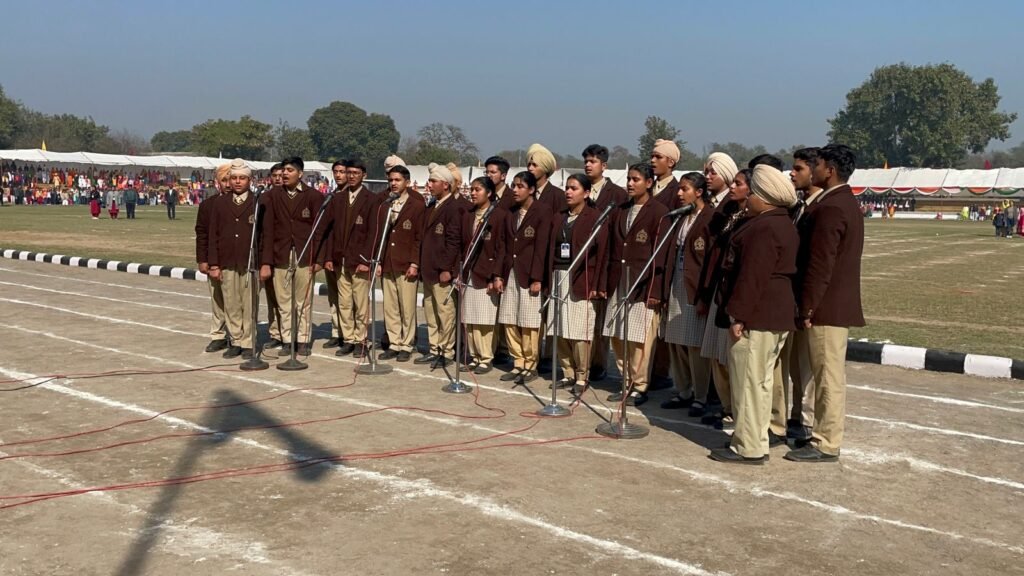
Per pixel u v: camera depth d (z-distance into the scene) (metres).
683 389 7.93
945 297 15.71
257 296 9.17
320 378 8.77
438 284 9.28
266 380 8.62
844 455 6.48
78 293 15.00
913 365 9.69
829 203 6.09
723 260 6.65
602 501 5.43
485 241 8.88
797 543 4.87
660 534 4.94
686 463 6.23
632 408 7.89
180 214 46.59
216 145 93.88
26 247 23.08
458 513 5.19
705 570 4.50
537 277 8.42
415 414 7.44
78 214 43.81
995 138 100.50
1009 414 7.77
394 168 9.30
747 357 6.11
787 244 6.03
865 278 19.28
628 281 7.45
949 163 99.62
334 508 5.23
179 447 6.39
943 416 7.66
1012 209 41.19
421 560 4.54
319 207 9.89
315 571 4.39
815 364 6.28
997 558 4.73
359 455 6.27
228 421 7.11
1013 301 15.19
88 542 4.72
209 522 5.01
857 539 4.94
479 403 7.88
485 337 9.14
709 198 7.47
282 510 5.20
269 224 9.55
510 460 6.21
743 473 6.04
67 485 5.58
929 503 5.54
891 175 79.19
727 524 5.11
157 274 17.83
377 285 16.09
